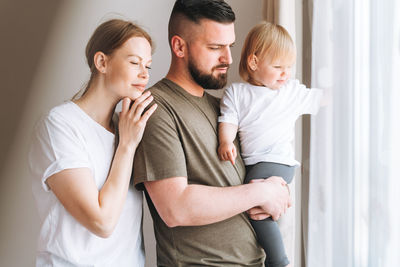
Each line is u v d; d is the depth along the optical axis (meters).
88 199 1.16
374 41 1.19
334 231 1.36
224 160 1.36
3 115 1.80
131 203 1.33
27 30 1.81
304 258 1.69
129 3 1.92
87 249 1.23
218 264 1.32
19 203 1.81
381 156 1.17
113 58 1.26
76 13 1.86
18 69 1.81
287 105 1.43
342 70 1.31
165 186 1.24
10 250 1.81
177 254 1.34
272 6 1.71
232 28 1.37
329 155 1.38
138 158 1.27
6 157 1.80
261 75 1.44
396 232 1.15
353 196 1.29
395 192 1.14
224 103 1.45
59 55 1.85
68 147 1.19
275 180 1.37
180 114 1.32
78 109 1.26
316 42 1.41
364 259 1.26
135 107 1.26
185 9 1.35
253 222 1.39
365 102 1.25
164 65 1.96
